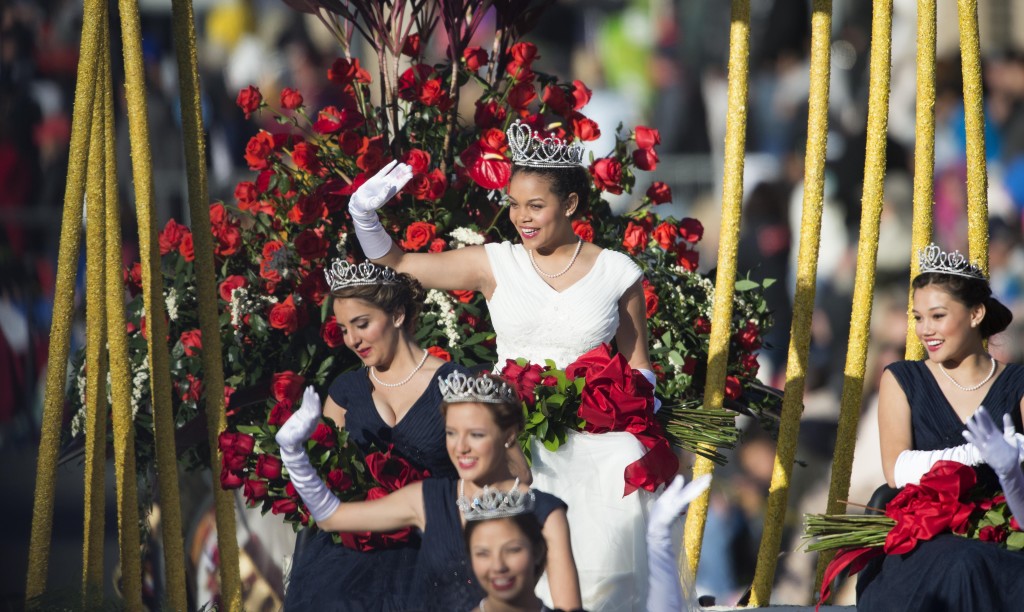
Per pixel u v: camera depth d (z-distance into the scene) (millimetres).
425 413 17000
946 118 41000
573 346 18234
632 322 18594
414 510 15094
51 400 17906
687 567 17516
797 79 42344
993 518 17094
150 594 21188
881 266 37438
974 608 16484
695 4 44844
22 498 33156
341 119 20703
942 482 17109
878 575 17531
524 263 18344
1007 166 40500
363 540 16891
